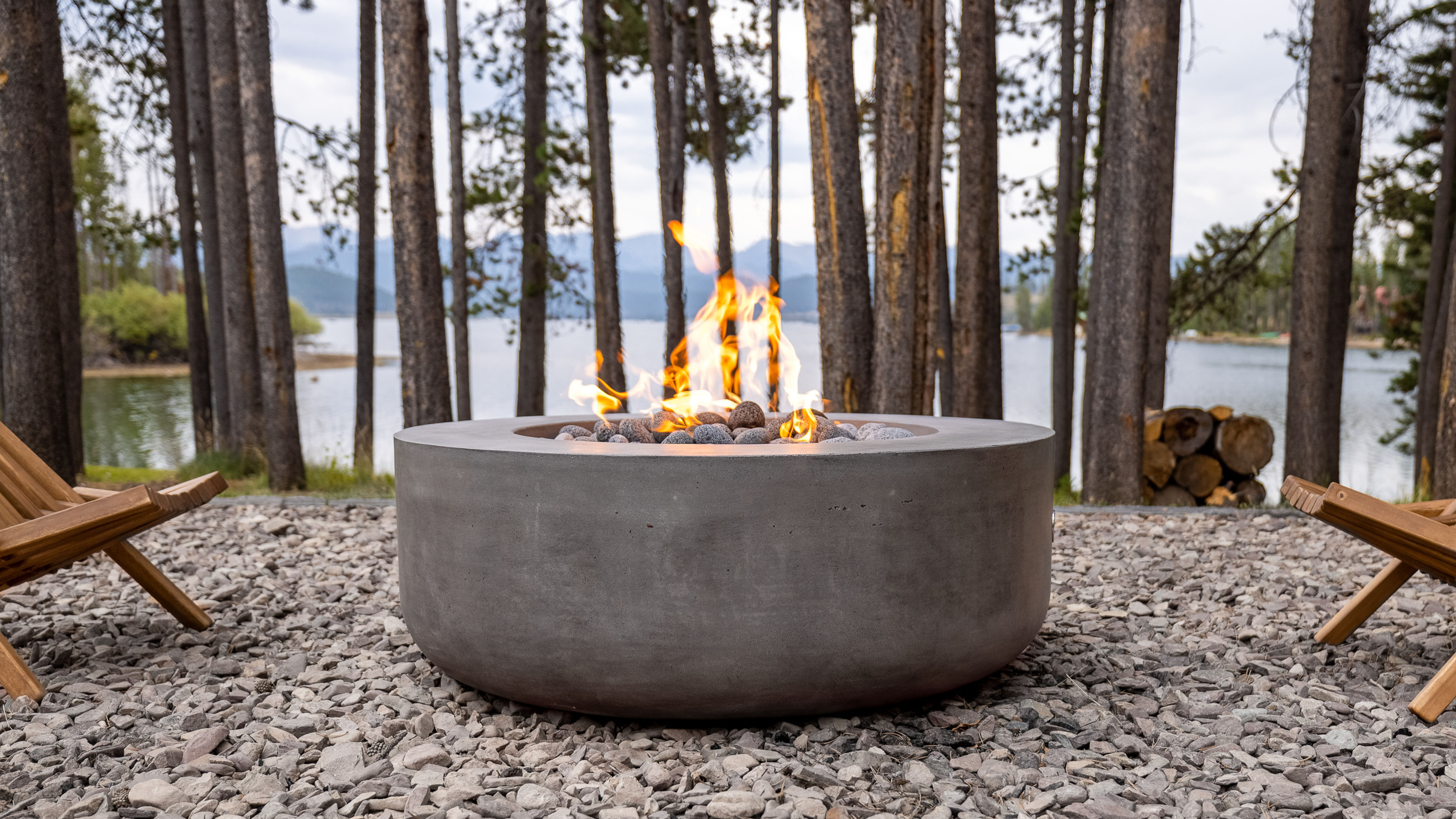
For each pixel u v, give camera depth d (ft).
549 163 38.29
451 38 35.42
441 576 9.27
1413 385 45.16
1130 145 23.03
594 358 91.09
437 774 8.00
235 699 9.89
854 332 21.81
